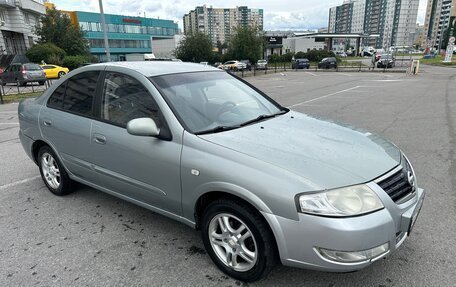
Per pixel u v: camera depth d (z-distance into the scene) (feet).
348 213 7.28
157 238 11.06
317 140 9.43
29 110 14.47
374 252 7.42
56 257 10.14
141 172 10.30
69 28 158.10
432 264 9.44
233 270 8.95
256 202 7.82
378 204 7.54
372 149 9.23
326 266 7.45
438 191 14.17
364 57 295.89
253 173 7.98
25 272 9.47
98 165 11.72
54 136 13.20
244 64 148.15
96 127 11.51
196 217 9.49
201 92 11.28
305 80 85.92
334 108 37.14
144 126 9.41
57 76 104.99
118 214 12.73
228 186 8.23
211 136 9.29
